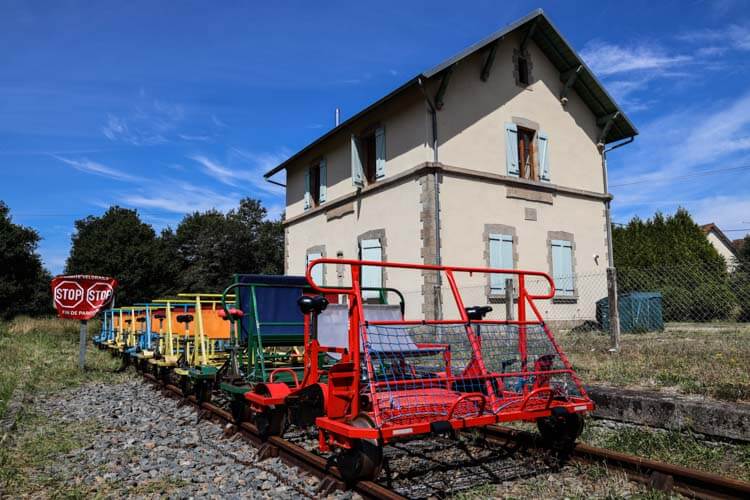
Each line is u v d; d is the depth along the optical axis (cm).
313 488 417
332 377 425
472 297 1482
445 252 1444
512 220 1605
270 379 576
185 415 697
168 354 876
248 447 543
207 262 4584
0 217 3691
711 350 868
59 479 454
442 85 1458
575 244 1762
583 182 1825
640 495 395
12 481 445
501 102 1630
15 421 637
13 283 3681
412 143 1509
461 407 416
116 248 4338
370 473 394
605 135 1889
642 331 1299
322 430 428
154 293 4431
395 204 1562
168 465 486
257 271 4747
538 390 431
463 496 403
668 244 2359
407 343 497
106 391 898
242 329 681
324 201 1927
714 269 1095
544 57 1775
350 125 1764
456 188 1493
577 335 1209
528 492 412
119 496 414
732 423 504
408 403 404
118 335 1364
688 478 396
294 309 706
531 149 1722
